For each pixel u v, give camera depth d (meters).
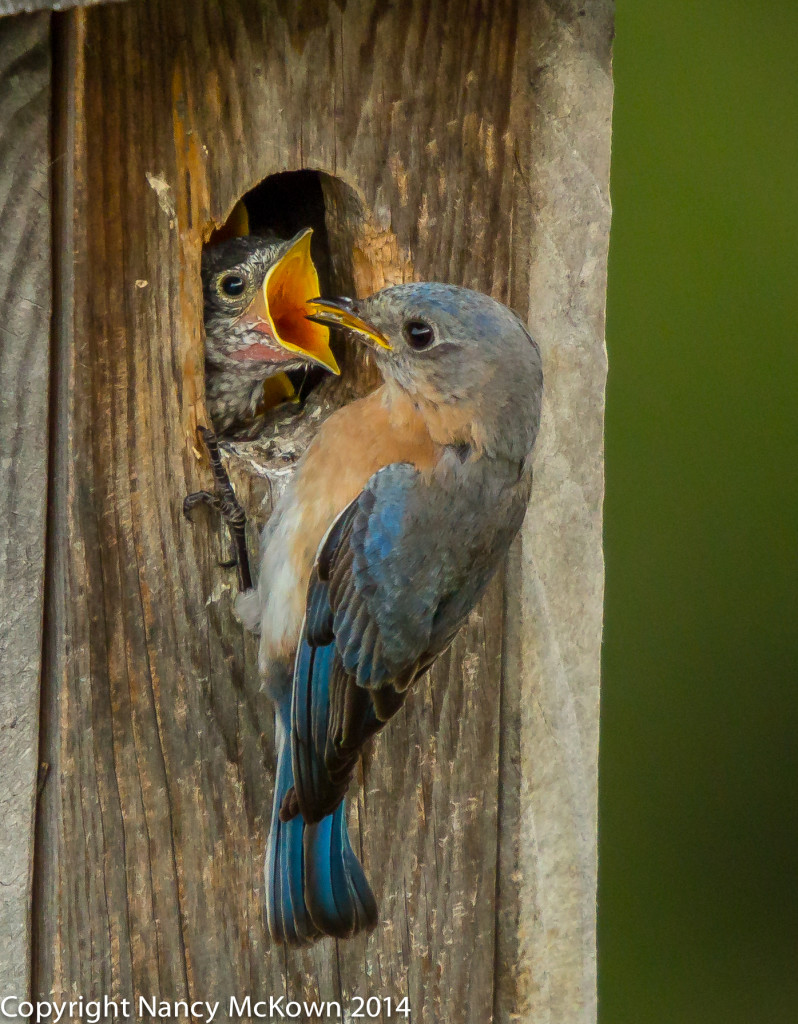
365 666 6.12
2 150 5.63
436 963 6.70
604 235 6.68
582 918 6.93
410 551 6.14
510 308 6.43
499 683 6.72
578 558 6.79
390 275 6.46
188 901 6.17
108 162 5.75
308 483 6.29
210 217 6.03
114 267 5.80
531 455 6.45
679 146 8.91
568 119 6.55
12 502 5.79
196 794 6.15
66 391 5.78
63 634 5.84
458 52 6.38
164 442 6.00
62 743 5.88
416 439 6.29
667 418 8.88
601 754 8.79
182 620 6.09
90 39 5.59
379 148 6.34
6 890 5.97
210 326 6.78
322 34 6.15
